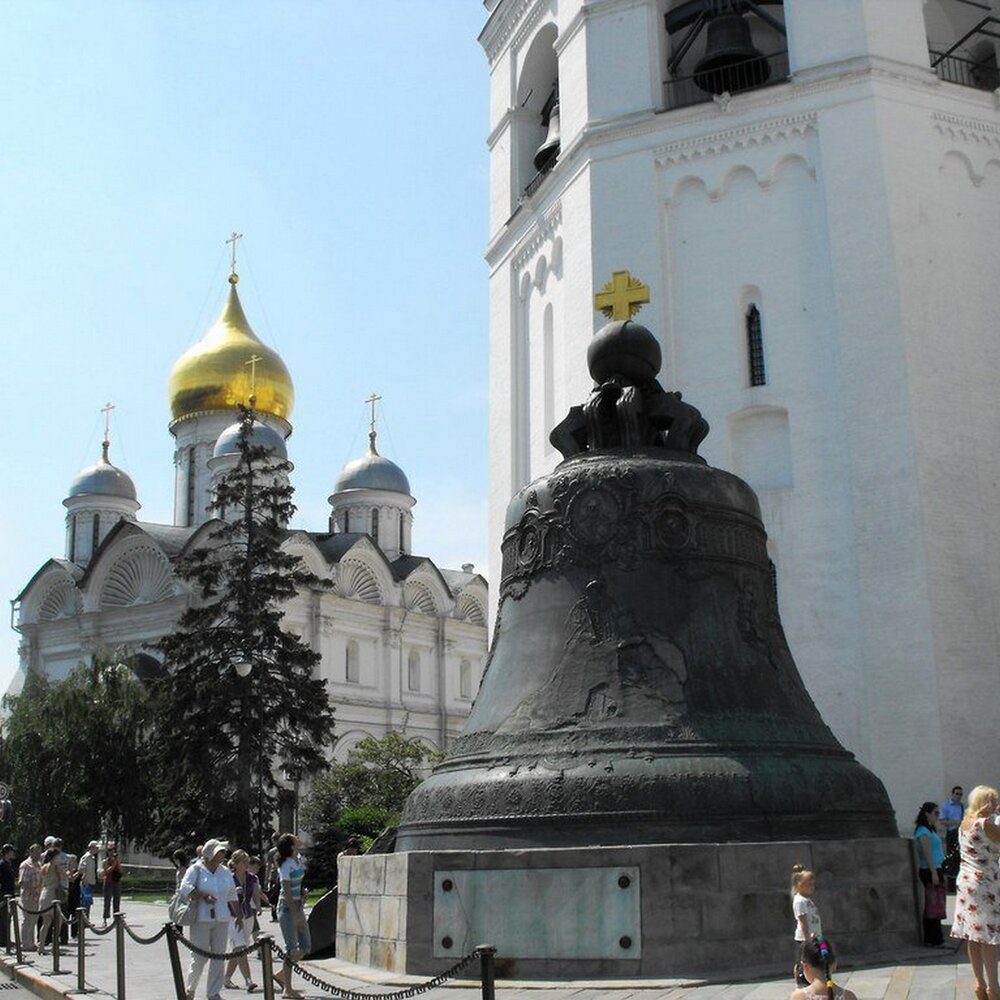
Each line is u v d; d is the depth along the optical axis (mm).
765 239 28719
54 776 48906
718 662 10453
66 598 67250
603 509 10891
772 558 27047
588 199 30359
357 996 8406
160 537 63094
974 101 29016
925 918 10961
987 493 26594
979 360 27469
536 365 33562
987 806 8414
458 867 9766
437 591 72438
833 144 28062
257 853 41625
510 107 36156
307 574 46531
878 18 28609
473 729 10938
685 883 9195
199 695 42906
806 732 10562
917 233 27391
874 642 25281
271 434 66312
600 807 9602
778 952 9281
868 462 26156
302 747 43781
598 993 8625
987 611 25609
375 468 76250
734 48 30594
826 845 9773
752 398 27984
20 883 21688
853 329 26938
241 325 73125
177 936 10930
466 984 9297
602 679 10328
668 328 29094
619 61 30969
